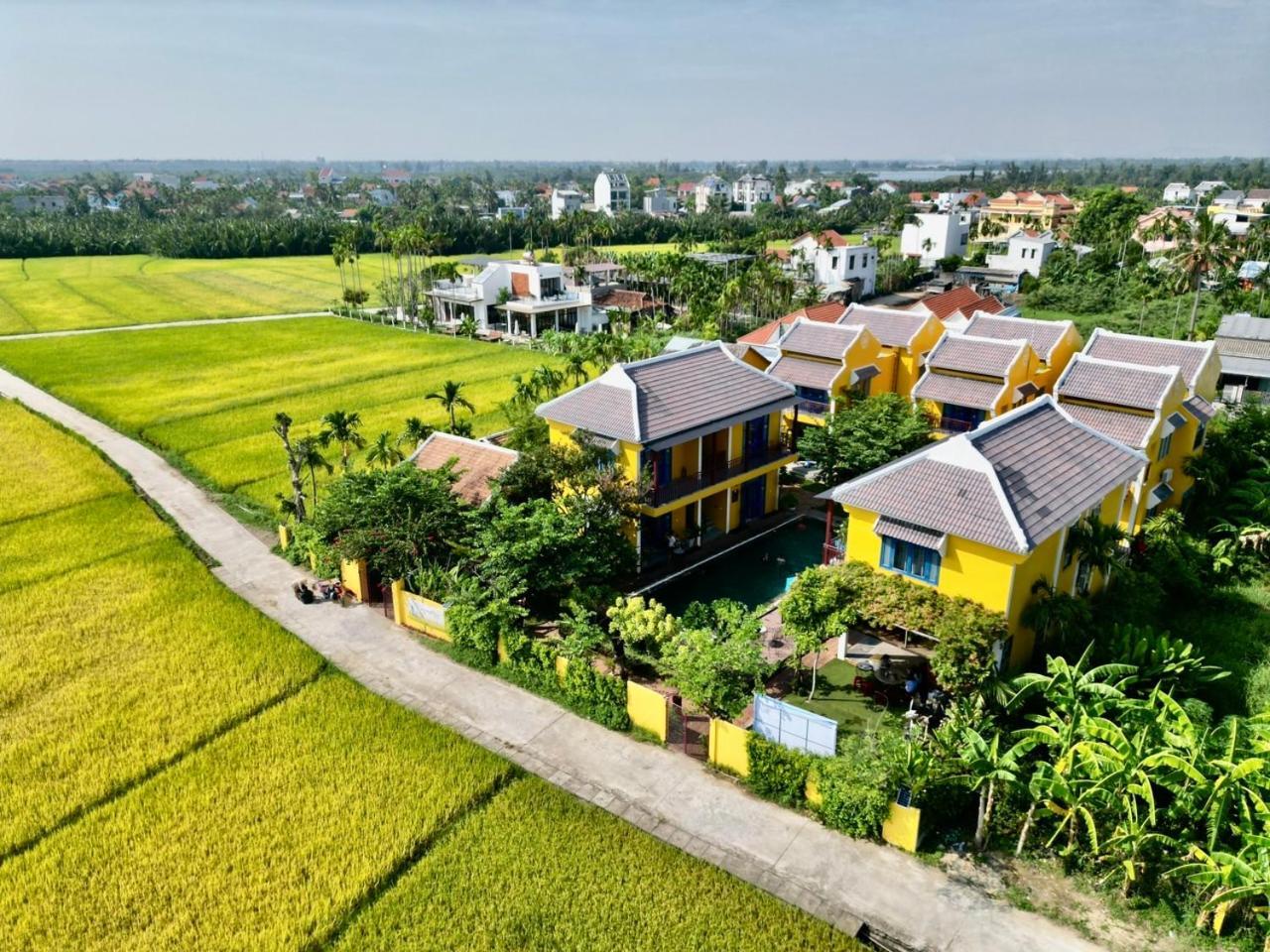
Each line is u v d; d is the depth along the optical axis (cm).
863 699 2881
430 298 11056
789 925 1988
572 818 2331
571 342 8481
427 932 1989
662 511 3766
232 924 2016
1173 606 3425
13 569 3872
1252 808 2070
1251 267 10050
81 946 1959
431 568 3444
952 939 1956
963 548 2708
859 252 11344
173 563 3922
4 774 2534
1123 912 2006
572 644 2888
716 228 18850
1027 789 2191
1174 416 3878
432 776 2495
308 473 5088
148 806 2392
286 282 14025
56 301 11750
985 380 4616
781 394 4306
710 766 2567
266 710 2830
